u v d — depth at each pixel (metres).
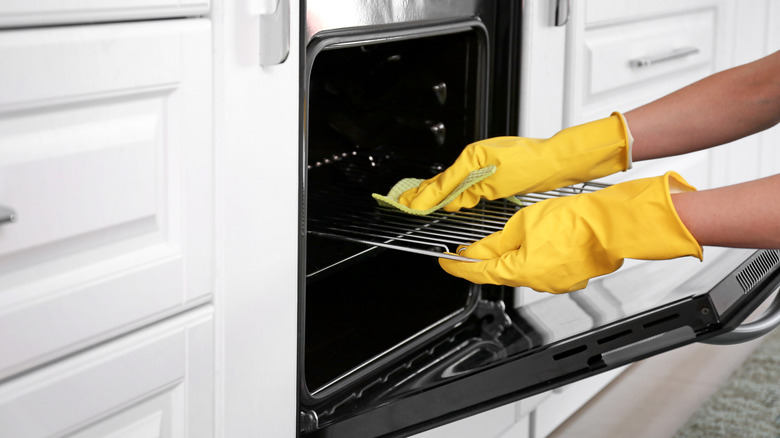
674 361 2.22
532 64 1.37
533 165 1.11
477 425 1.42
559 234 0.98
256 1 0.89
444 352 1.24
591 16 1.51
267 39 0.90
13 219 0.67
